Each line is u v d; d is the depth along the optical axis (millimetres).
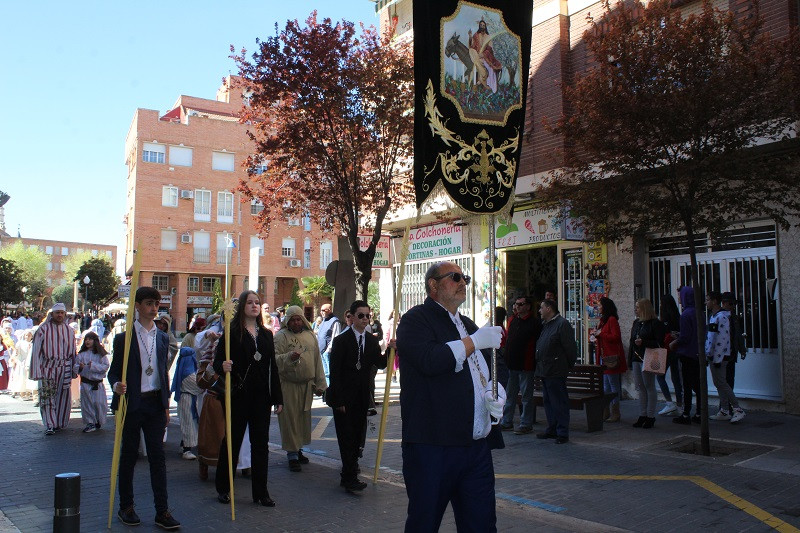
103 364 10727
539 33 14500
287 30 12508
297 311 7840
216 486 6273
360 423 6812
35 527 5414
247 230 53969
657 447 8508
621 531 5305
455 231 17250
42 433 10531
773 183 8523
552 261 16391
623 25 8648
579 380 10094
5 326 17891
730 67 7957
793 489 6422
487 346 3834
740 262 11633
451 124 7668
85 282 52125
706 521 5527
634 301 12930
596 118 8508
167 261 50906
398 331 3957
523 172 14578
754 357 11375
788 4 10188
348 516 5801
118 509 6008
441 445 3732
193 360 8445
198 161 52406
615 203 8516
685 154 8367
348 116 12750
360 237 13852
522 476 7215
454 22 7785
